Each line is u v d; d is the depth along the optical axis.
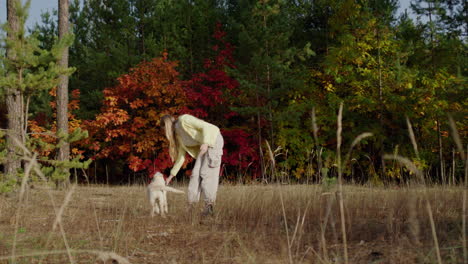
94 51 18.91
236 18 18.28
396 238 3.32
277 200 5.54
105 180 19.14
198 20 18.30
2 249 3.26
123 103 16.31
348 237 3.65
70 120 17.88
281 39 15.09
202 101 15.14
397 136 14.76
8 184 5.41
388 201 5.30
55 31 20.41
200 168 5.24
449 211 4.31
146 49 19.42
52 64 6.14
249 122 16.75
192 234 4.00
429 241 3.08
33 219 4.73
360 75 15.50
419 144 15.45
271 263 2.90
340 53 15.30
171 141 5.35
